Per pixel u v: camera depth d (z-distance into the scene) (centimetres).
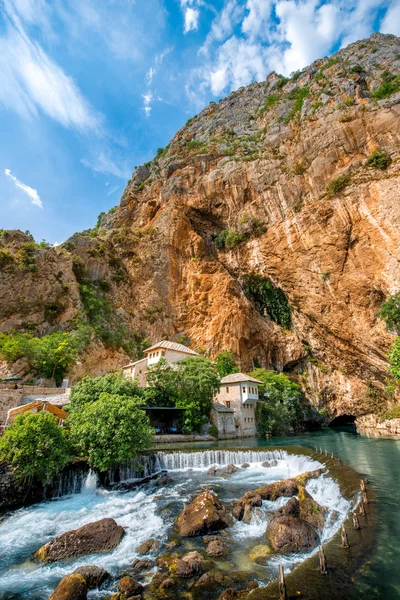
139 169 8175
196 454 2242
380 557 943
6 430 1633
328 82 5688
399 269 3456
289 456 2230
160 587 874
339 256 4081
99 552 1095
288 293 4947
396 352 2888
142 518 1357
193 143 7450
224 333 5369
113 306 5284
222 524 1241
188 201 6262
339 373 5134
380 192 3706
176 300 5903
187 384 3509
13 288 4153
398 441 3142
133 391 2677
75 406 2344
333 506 1405
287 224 4759
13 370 3325
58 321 4312
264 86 8788
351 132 4225
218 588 863
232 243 5559
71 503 1561
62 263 4809
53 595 816
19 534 1246
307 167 4628
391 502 1354
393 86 4400
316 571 892
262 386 4444
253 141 6575
